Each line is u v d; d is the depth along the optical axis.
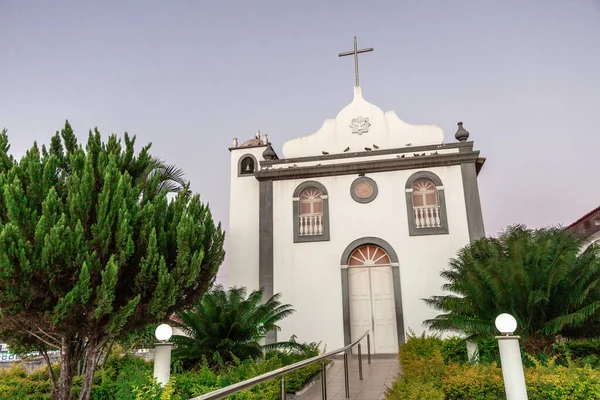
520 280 8.90
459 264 11.20
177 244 7.89
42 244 6.65
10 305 6.55
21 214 6.86
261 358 11.28
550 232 9.64
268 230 15.29
